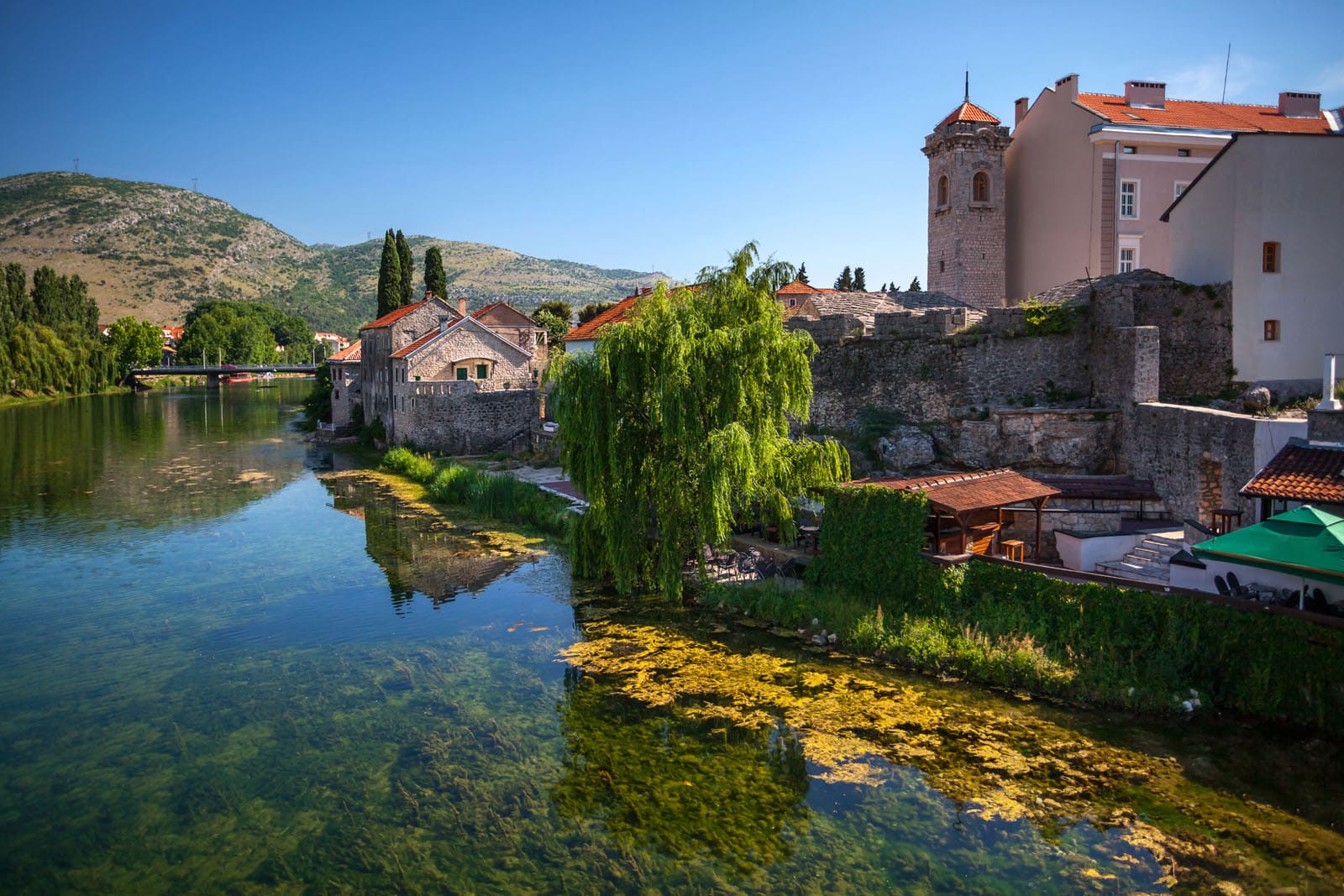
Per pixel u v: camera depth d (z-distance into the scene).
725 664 21.05
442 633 23.75
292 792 15.49
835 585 24.98
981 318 36.62
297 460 57.94
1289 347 32.41
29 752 17.14
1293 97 45.09
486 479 41.03
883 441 35.69
